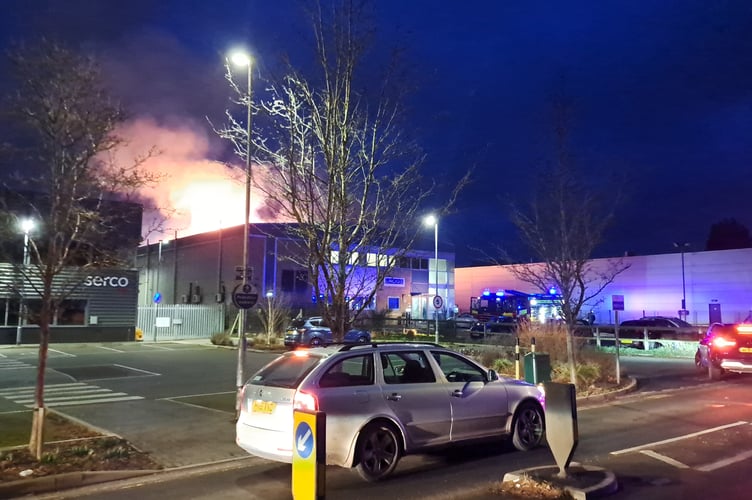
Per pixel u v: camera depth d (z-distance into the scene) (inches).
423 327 1573.6
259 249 1876.2
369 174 445.7
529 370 546.3
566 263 615.8
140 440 382.3
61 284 370.3
